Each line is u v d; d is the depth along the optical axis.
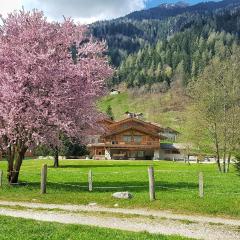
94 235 16.45
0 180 34.69
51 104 34.06
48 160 103.19
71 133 35.28
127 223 20.66
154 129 137.62
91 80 36.69
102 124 39.72
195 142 68.81
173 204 25.59
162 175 52.34
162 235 16.94
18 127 34.94
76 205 26.42
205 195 29.42
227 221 21.44
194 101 69.38
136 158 137.50
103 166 77.50
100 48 38.69
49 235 16.41
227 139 64.44
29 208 25.22
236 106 66.31
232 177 49.69
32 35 36.28
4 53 35.25
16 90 33.66
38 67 33.88
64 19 38.41
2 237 15.89
